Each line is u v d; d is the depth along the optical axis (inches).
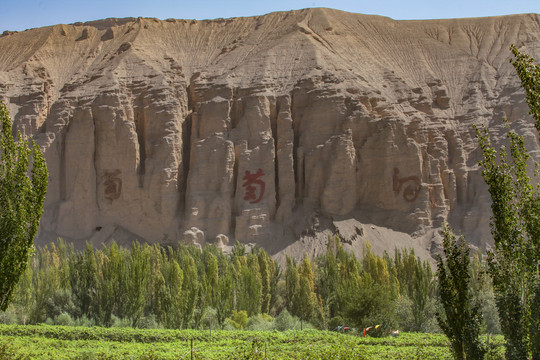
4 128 1352.1
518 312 1272.1
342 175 3878.0
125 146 4114.2
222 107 4128.9
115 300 2504.9
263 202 3907.5
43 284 2578.7
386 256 3061.0
